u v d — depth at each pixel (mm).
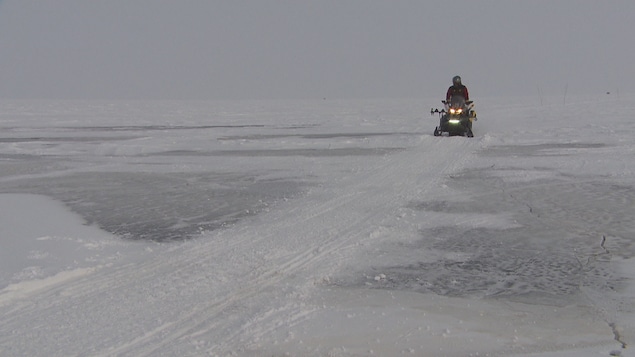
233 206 11352
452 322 5734
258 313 5910
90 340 5277
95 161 19188
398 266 7547
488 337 5379
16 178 15672
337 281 6984
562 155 17609
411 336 5402
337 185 13312
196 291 6570
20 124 39125
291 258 7828
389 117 39938
